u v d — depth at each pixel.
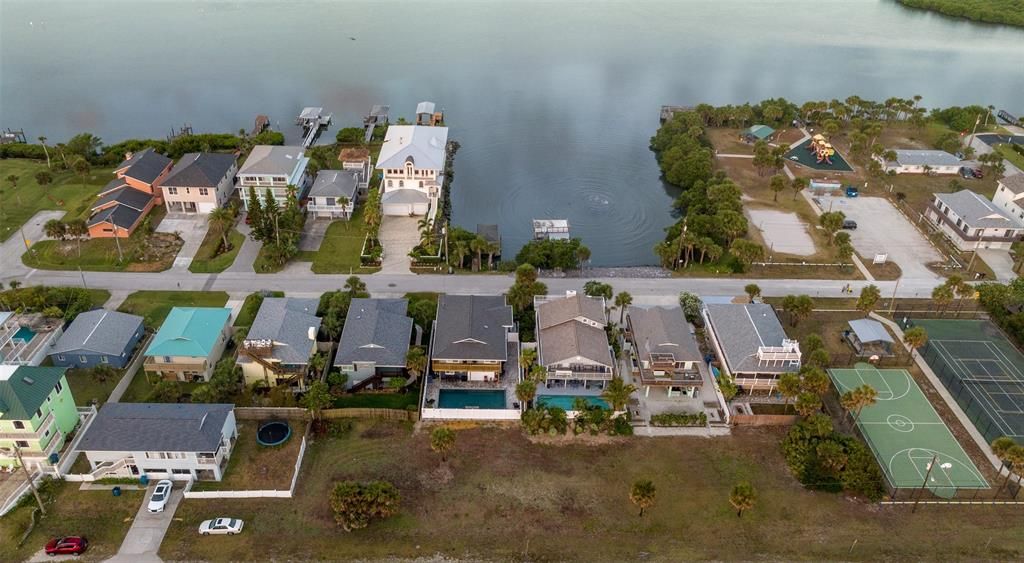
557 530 78.12
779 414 94.56
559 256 128.50
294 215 134.50
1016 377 102.44
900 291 123.44
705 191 155.75
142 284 119.06
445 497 81.56
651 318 105.19
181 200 140.88
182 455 80.81
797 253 135.25
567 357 94.94
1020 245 131.00
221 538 75.81
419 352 94.81
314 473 84.19
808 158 180.62
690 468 86.50
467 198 163.88
